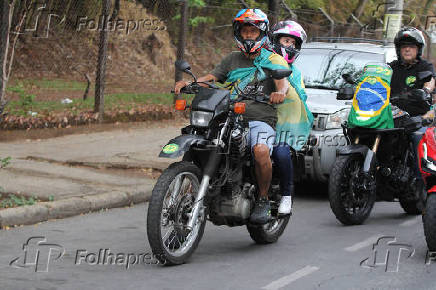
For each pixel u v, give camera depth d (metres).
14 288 8.05
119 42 30.97
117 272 8.82
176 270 8.98
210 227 11.58
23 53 26.61
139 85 28.69
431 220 9.73
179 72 24.36
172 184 9.16
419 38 12.47
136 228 11.29
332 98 14.49
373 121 11.77
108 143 18.48
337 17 41.50
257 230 10.24
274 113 10.00
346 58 16.12
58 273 8.69
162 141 19.22
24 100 21.59
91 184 13.66
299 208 13.45
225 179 9.34
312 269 9.22
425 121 12.56
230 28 32.38
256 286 8.40
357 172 11.90
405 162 12.34
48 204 11.70
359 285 8.57
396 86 12.78
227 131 9.29
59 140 18.56
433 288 8.55
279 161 10.12
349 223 11.95
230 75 10.09
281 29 12.02
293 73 10.60
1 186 12.98
